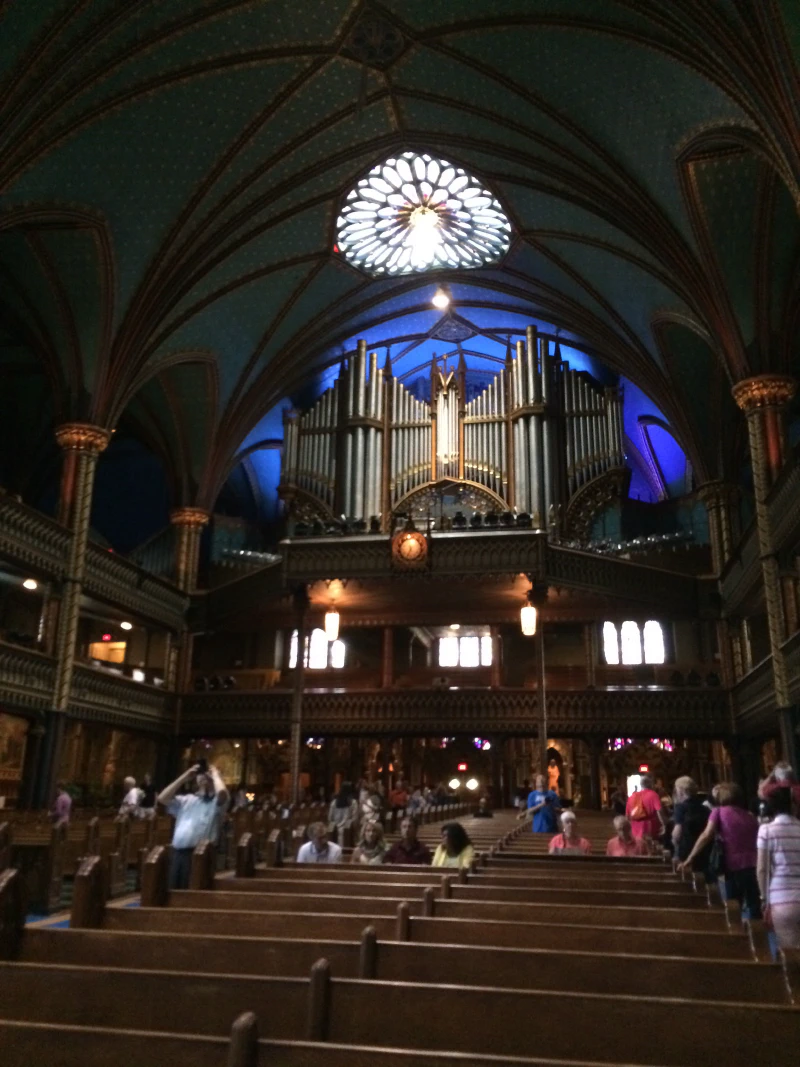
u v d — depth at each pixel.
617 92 19.23
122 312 23.28
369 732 26.22
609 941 4.43
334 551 23.77
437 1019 3.06
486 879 7.11
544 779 14.48
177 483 30.23
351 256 28.39
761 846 6.40
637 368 27.83
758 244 19.41
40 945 4.06
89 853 12.05
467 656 32.69
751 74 15.25
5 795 26.41
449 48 20.53
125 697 25.56
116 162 20.11
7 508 20.39
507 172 24.39
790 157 15.04
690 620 27.72
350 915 4.79
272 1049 2.60
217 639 33.75
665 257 21.39
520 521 23.39
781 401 20.14
